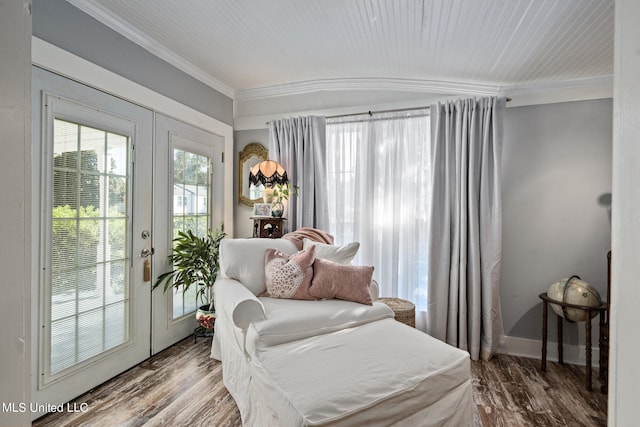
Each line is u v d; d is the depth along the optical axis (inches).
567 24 76.1
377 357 56.6
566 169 103.8
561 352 99.0
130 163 91.1
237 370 73.0
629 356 13.3
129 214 91.1
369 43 92.5
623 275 13.6
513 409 76.2
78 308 78.4
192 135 115.0
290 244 105.1
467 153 107.4
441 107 110.3
